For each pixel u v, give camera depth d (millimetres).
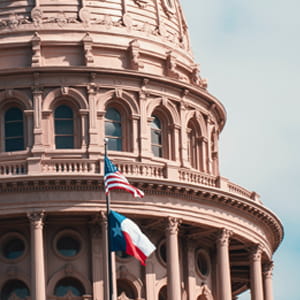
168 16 155875
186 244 146750
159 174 143750
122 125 147625
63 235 142250
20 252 142250
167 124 150000
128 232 123125
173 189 142250
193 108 152250
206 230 145500
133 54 149625
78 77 147000
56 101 146500
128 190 129250
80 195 139750
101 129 146250
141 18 152875
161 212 141625
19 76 146750
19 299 140875
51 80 146750
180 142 149875
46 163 141750
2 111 146875
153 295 142750
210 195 144000
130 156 146125
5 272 141375
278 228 153500
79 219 141750
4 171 141500
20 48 148750
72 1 151125
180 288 142625
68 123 146500
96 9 151125
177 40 155875
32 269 138500
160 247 144375
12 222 141625
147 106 148500
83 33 149375
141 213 140875
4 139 146125
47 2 150875
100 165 141750
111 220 123625
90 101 146500
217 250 145625
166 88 150000
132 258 143250
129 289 143375
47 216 140375
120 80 147875
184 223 143625
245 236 147625
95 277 141125
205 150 153000
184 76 154875
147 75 148500
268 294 153250
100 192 140125
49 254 141625
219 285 144875
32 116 145875
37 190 139625
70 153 144625
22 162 141750
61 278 141250
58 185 139500
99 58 149125
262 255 152000
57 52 148500
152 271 143500
